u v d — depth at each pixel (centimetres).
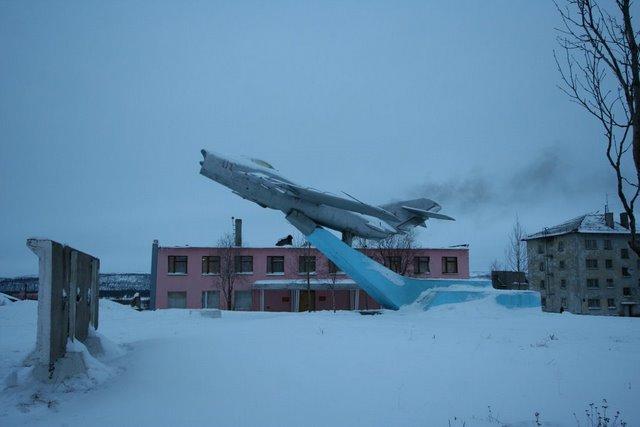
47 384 763
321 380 805
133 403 695
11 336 1484
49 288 754
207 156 2098
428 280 2312
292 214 2191
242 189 2136
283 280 4559
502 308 2116
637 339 1216
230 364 915
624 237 5538
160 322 1852
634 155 426
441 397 713
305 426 602
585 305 5400
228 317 2195
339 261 2211
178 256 4631
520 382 788
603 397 712
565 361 934
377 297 2267
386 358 961
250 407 675
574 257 5503
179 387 776
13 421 618
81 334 995
